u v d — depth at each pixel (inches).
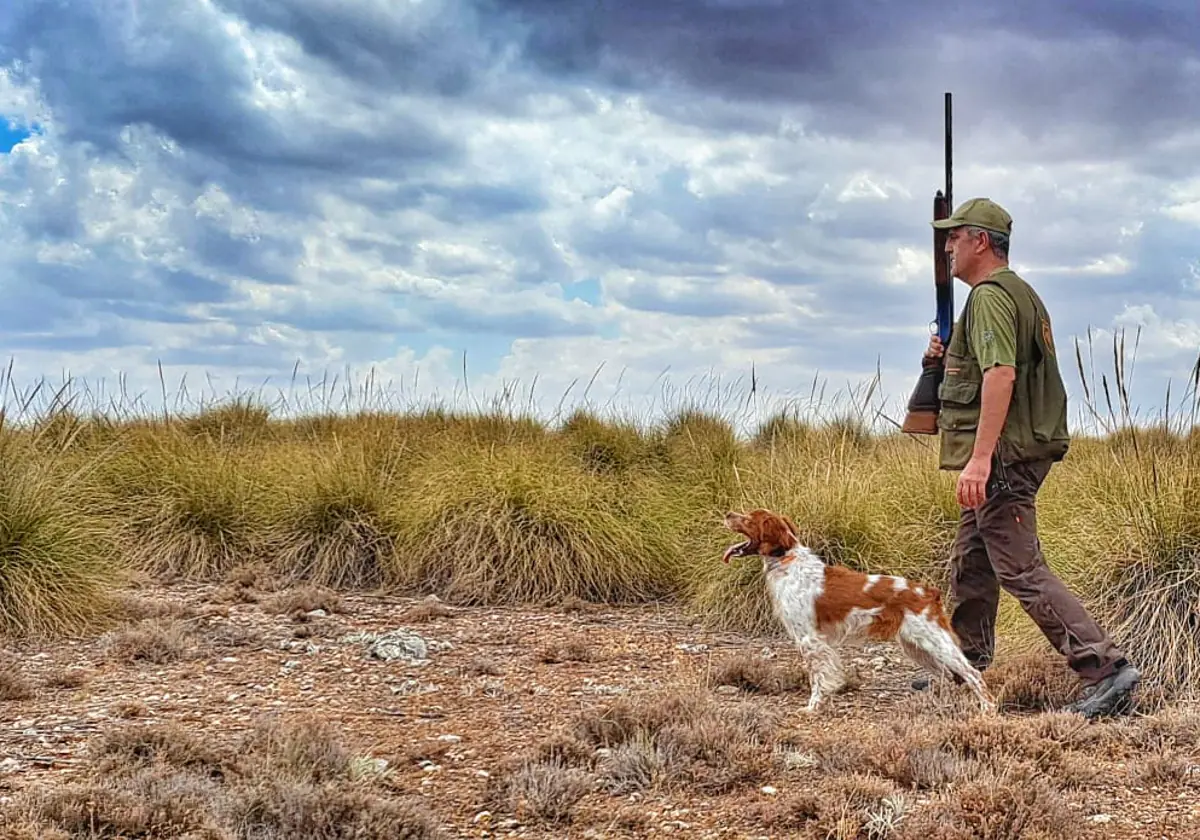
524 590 346.3
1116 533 254.7
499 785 169.3
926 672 245.1
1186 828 155.3
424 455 431.2
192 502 387.9
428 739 196.9
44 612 274.5
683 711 196.9
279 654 264.1
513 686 239.3
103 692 225.3
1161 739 190.5
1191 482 249.1
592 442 468.8
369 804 154.3
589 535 356.8
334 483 383.9
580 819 159.5
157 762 168.6
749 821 157.9
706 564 332.5
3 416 322.0
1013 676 228.2
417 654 265.1
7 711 208.1
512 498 367.2
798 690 242.5
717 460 428.5
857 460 375.9
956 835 147.8
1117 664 208.2
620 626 311.3
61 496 314.8
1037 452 209.5
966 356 218.7
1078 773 173.8
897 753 177.2
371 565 369.1
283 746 176.2
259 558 377.1
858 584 223.0
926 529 343.9
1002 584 215.5
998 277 213.6
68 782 165.0
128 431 458.9
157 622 285.9
